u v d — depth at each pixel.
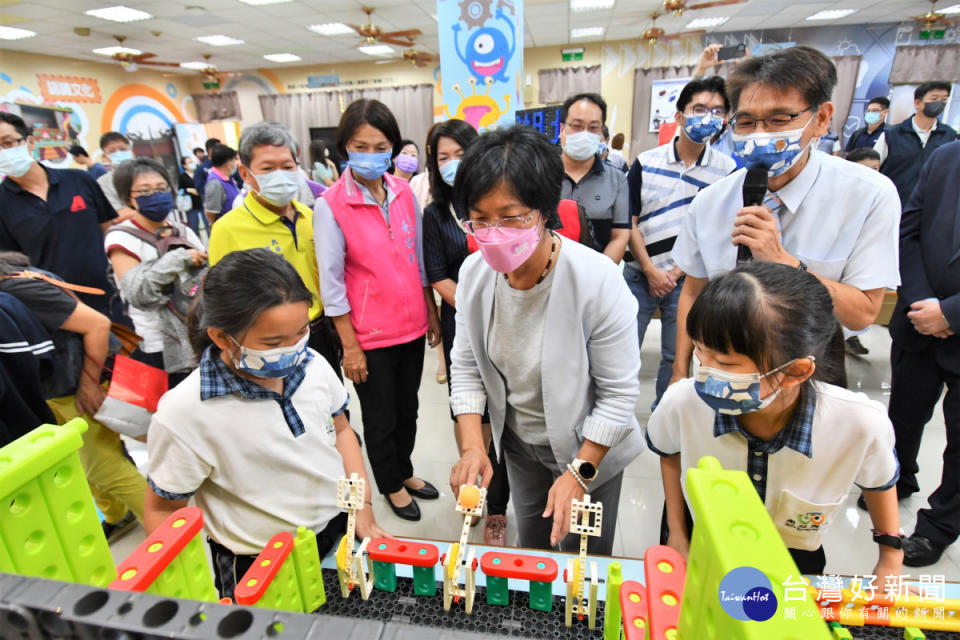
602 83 8.42
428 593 0.71
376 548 0.70
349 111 1.39
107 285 2.19
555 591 0.73
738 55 2.84
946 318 1.24
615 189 1.85
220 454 0.81
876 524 0.84
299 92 9.43
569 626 0.66
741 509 0.33
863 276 1.04
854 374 2.78
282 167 1.45
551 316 0.90
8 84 6.75
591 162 1.85
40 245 1.97
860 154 3.00
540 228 0.80
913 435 1.59
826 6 6.34
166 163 8.91
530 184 0.74
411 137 9.34
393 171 3.35
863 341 3.18
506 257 0.80
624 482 2.00
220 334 0.74
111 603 0.32
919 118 3.44
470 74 2.11
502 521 1.71
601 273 0.89
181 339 1.67
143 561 0.50
